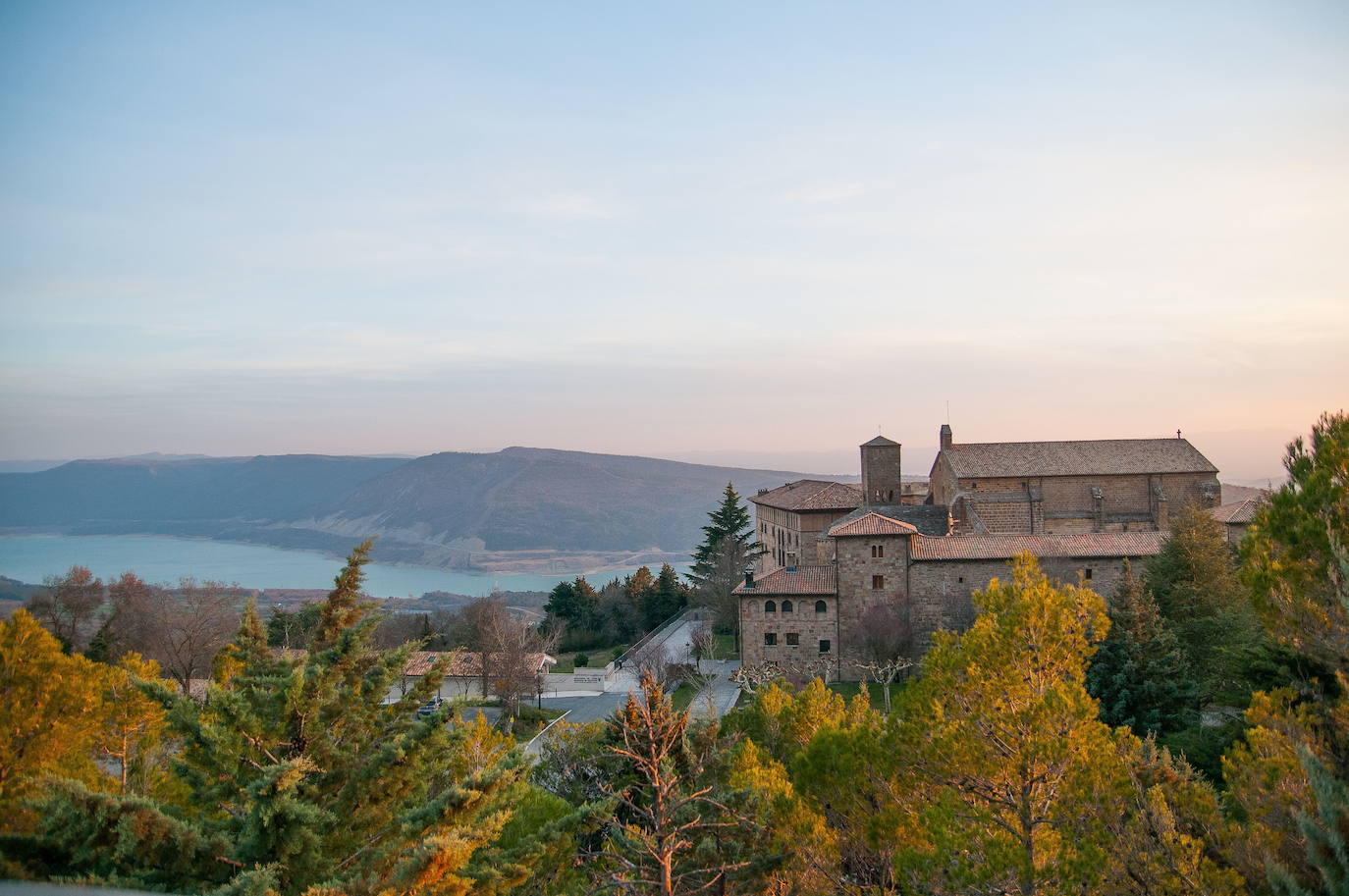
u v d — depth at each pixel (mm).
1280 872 18000
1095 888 20422
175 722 18844
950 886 21734
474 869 18859
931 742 24844
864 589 74750
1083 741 22688
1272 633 21922
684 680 79062
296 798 17703
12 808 19172
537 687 75750
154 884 16484
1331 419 22078
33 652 25188
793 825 27234
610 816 22641
